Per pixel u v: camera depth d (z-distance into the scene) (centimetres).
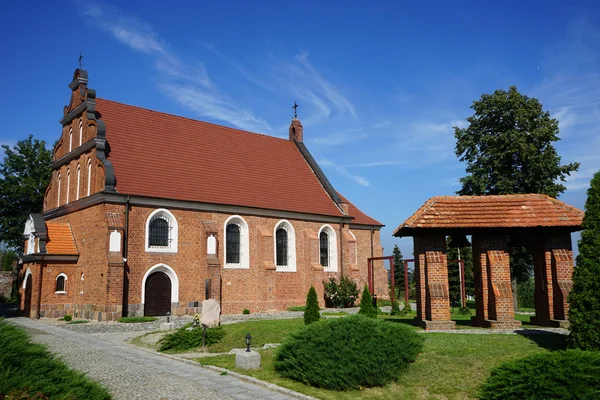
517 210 2005
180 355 1800
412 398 1202
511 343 1506
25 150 5084
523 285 5422
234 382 1357
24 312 3444
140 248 3139
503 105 4012
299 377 1366
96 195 3075
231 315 3422
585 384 961
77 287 3269
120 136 3469
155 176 3384
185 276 3328
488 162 4025
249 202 3788
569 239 2016
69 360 1647
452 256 5644
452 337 1631
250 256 3738
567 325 1914
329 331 1408
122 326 2697
